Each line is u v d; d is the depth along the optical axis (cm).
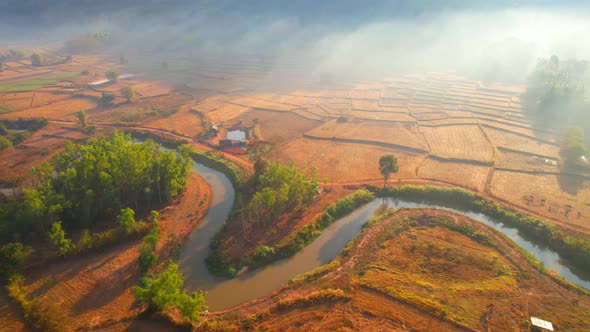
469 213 9562
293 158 12719
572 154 11556
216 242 8156
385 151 13225
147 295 6081
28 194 7944
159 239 7969
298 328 5931
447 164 12038
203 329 5875
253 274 7362
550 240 8144
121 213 8300
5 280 6706
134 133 15288
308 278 7044
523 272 7050
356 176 11344
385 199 10238
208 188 10844
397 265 7331
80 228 8456
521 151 12775
